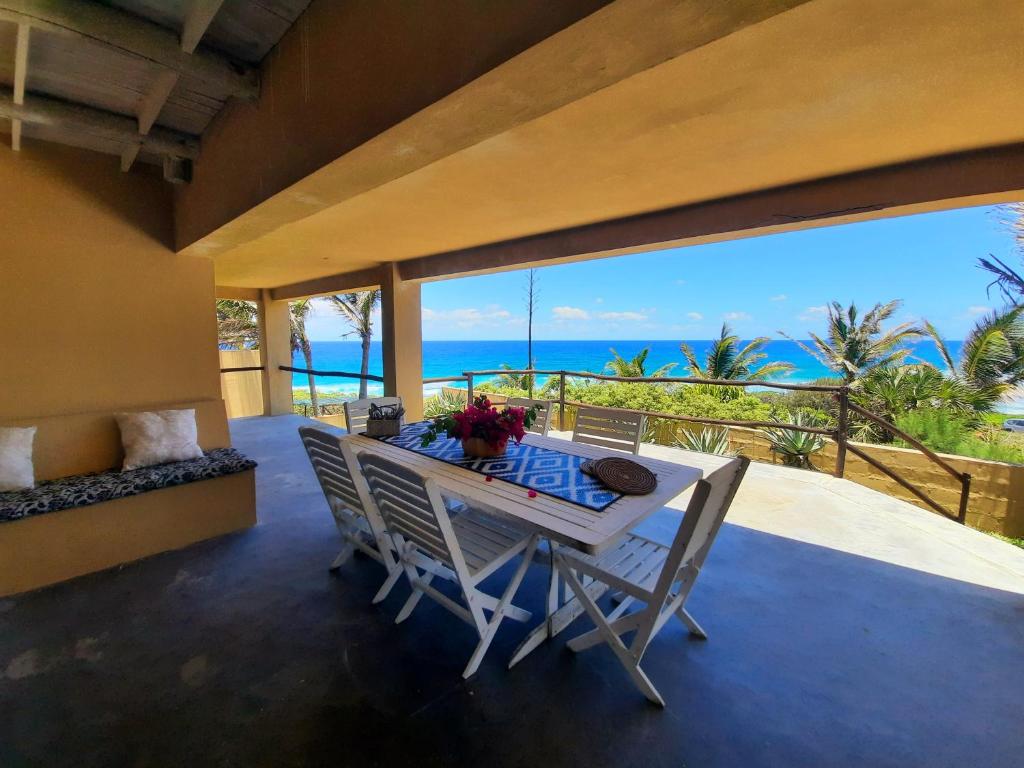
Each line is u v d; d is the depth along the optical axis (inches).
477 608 67.0
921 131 70.1
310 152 66.4
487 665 68.6
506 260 153.0
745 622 78.9
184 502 106.3
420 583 76.2
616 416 112.9
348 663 69.0
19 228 103.7
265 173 78.8
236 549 105.3
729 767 52.6
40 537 89.4
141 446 109.7
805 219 94.7
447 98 45.0
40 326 107.3
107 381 117.0
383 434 107.0
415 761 53.4
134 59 66.4
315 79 64.2
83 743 55.4
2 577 85.9
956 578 92.7
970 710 60.6
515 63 38.7
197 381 131.3
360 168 64.1
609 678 66.1
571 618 76.9
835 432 152.9
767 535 112.0
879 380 339.6
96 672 67.1
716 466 165.8
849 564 98.3
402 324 198.8
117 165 115.9
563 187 97.0
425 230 136.0
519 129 69.2
